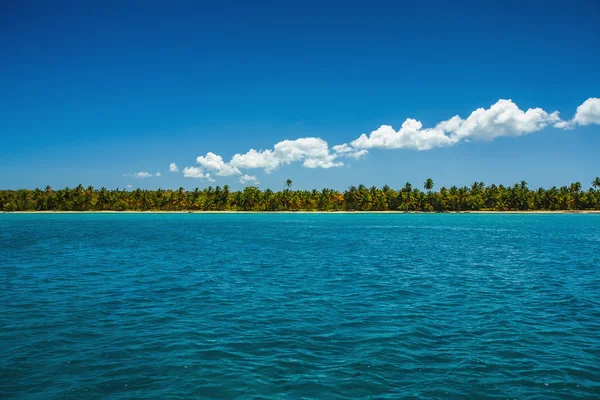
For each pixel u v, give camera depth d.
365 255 48.59
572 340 17.02
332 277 33.06
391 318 20.45
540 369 13.95
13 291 27.14
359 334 17.81
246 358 14.94
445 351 15.70
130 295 25.98
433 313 21.52
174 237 76.50
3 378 13.08
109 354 15.30
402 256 47.69
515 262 42.38
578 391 12.38
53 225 119.56
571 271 36.41
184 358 14.91
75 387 12.50
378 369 13.94
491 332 18.11
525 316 20.88
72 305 23.20
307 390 12.38
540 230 100.31
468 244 63.78
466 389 12.47
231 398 11.87
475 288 28.45
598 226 118.12
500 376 13.40
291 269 37.38
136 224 127.31
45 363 14.38
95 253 50.19
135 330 18.38
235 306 23.08
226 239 72.31
